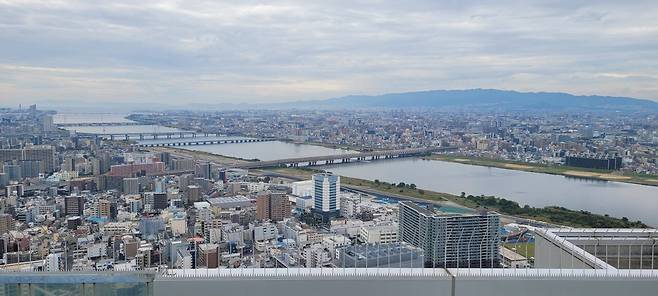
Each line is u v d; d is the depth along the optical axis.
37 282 5.57
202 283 5.62
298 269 5.93
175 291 5.62
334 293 5.68
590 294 5.80
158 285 5.61
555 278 5.78
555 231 10.55
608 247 10.35
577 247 9.45
